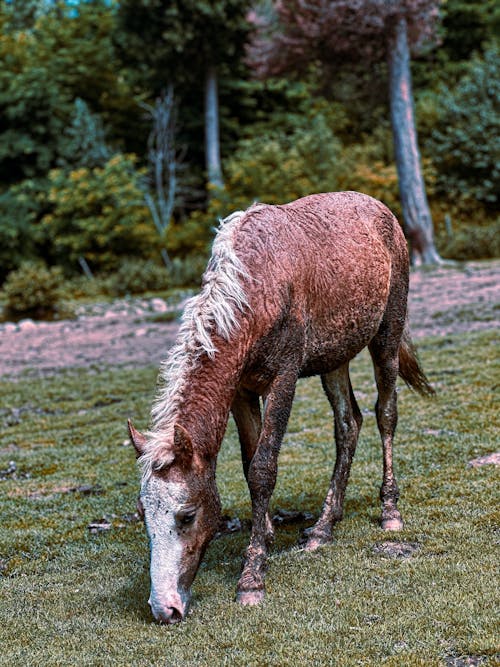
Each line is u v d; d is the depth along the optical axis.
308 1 21.48
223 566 4.89
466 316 13.09
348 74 24.41
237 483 6.56
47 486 6.95
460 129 27.12
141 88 30.53
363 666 3.48
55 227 25.92
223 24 26.14
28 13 38.47
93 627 4.13
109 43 30.56
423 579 4.32
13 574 5.09
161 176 29.53
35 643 4.02
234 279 4.28
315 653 3.63
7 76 28.45
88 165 27.41
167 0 26.17
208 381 4.16
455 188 27.16
